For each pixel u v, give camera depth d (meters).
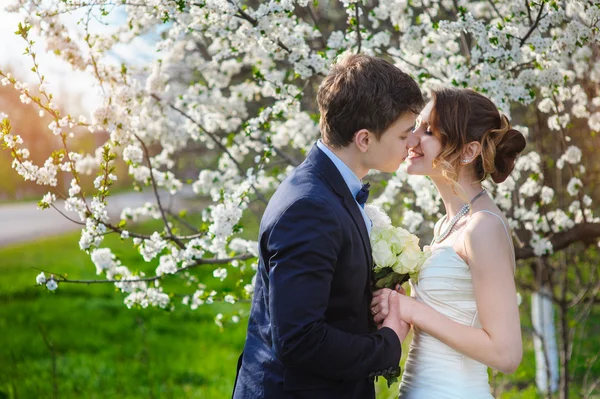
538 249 3.32
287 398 1.87
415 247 2.13
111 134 3.00
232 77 4.60
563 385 4.14
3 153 26.05
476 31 2.85
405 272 2.07
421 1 3.30
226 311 8.61
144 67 3.73
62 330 7.63
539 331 5.06
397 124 1.92
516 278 4.44
